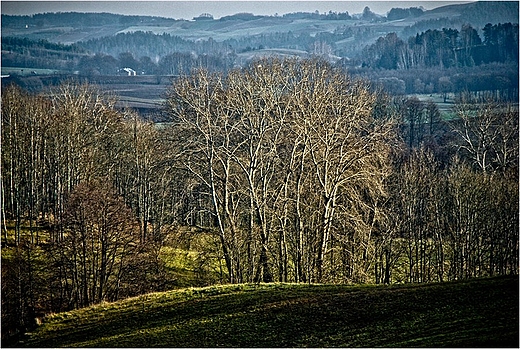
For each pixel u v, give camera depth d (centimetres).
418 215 9756
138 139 11012
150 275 8962
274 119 8100
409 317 4972
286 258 7812
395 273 10150
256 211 8000
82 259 8638
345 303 5591
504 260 9638
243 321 5556
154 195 10450
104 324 6128
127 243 8694
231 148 8388
